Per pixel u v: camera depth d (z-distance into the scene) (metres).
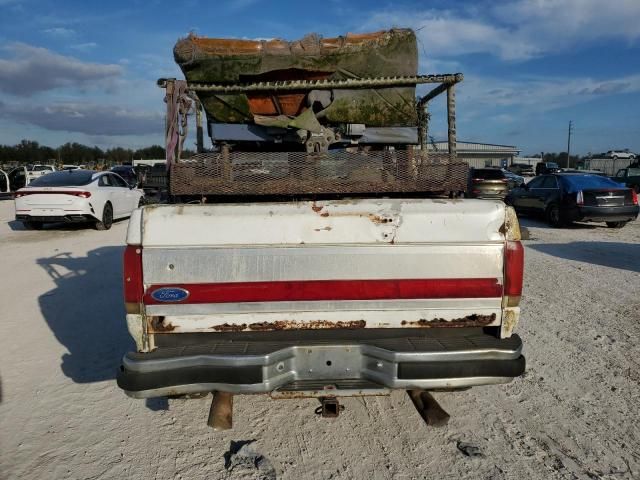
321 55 3.19
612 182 13.06
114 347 4.71
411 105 3.39
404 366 2.62
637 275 7.43
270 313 2.70
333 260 2.69
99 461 2.93
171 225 2.62
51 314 5.74
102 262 8.68
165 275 2.64
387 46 3.23
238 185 3.01
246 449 3.02
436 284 2.72
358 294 2.71
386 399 3.69
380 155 3.13
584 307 5.83
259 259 2.66
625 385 3.85
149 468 2.87
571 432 3.21
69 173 13.18
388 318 2.75
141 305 2.65
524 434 3.19
